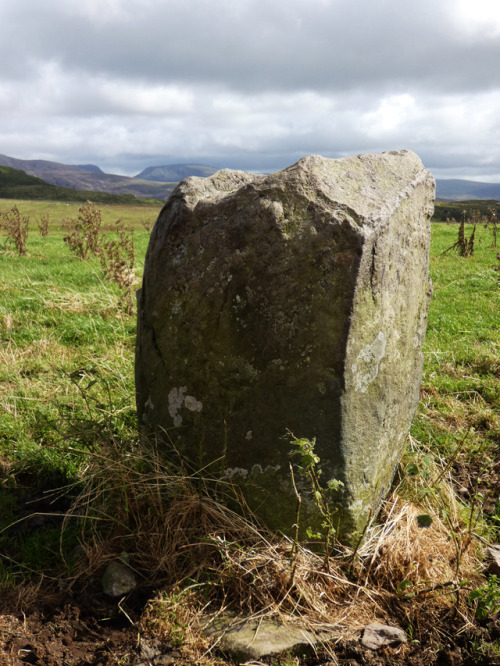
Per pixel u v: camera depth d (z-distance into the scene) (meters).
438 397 4.77
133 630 2.34
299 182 2.62
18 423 4.10
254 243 2.58
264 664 2.18
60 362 5.37
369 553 2.69
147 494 2.80
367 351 2.61
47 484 3.51
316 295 2.50
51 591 2.60
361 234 2.46
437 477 3.44
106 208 60.28
